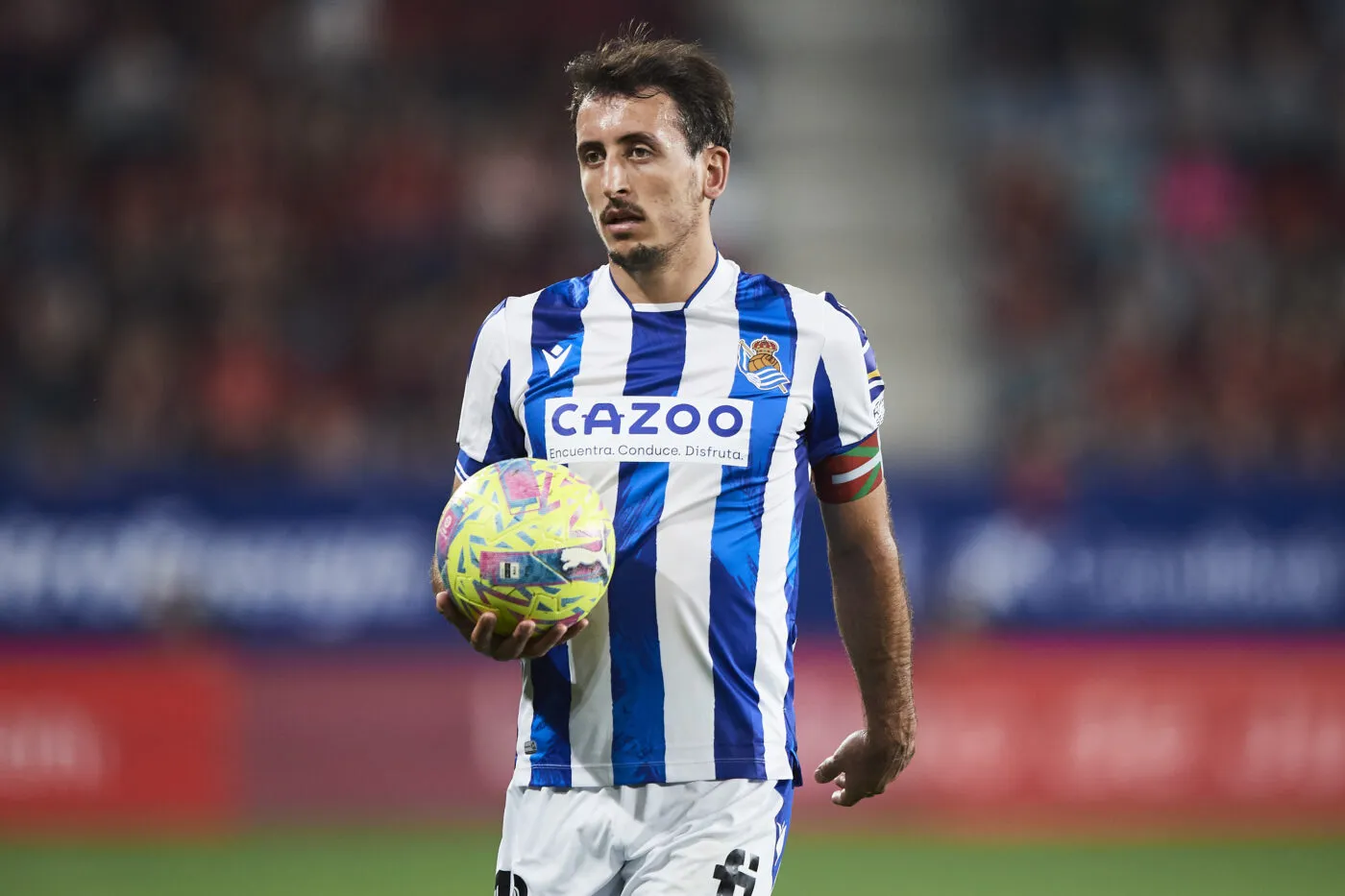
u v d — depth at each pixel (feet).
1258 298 172.55
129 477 133.59
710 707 39.32
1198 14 194.08
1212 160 184.03
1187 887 102.94
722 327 40.40
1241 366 165.48
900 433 170.40
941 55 196.54
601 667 39.37
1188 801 130.93
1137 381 164.86
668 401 39.75
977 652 132.46
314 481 136.36
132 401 149.69
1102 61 193.06
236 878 103.19
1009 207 182.80
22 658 129.18
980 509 140.05
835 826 129.59
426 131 179.32
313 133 176.86
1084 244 179.42
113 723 126.11
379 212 171.83
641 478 39.47
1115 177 183.01
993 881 105.50
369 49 184.24
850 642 42.50
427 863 108.27
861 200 187.11
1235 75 191.42
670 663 39.22
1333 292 174.29
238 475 135.33
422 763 129.29
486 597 37.17
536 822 40.09
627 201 39.06
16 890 99.04
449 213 173.27
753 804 39.47
